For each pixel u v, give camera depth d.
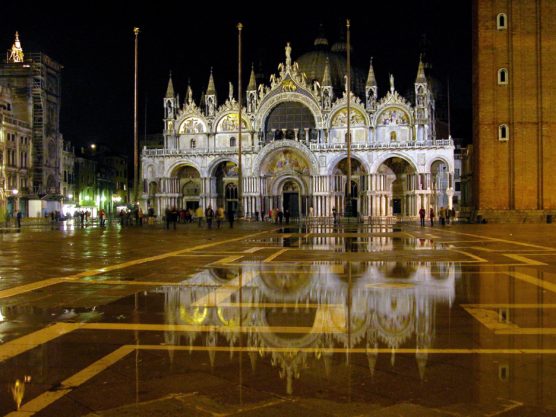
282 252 29.69
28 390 8.12
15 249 32.41
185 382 8.41
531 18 76.94
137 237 45.03
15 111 109.00
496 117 77.25
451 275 19.98
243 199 117.75
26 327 12.00
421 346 10.37
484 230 54.50
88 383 8.38
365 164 112.06
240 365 9.21
